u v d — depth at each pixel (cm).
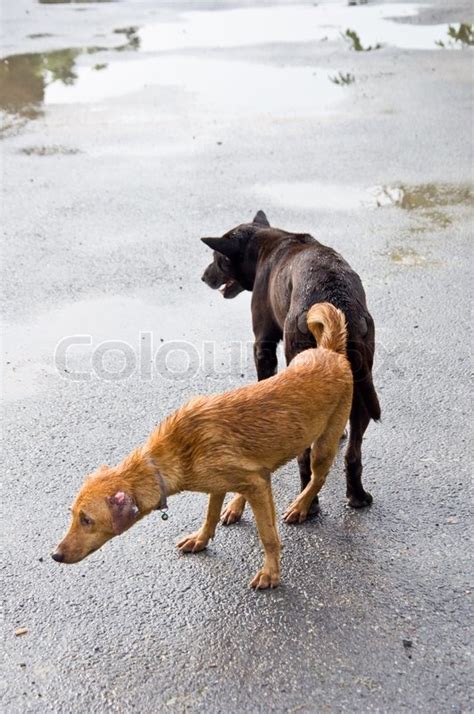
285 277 663
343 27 1903
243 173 1217
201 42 1850
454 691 473
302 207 1105
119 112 1472
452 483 640
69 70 1697
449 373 775
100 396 767
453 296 899
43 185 1209
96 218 1108
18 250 1032
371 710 464
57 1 2295
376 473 656
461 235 1021
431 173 1185
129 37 1914
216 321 884
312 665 495
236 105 1477
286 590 552
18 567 577
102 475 516
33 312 905
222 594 551
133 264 995
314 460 593
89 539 504
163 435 529
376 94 1490
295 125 1377
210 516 577
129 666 500
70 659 506
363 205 1105
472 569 560
